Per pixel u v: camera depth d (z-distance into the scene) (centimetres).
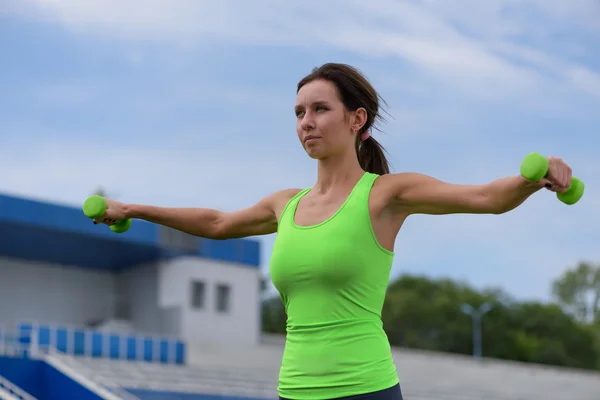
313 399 335
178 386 2064
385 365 337
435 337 6819
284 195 377
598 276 8506
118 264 3266
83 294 3247
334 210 346
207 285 3291
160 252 3078
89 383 1891
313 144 351
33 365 1988
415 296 7038
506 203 318
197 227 393
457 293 7219
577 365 7019
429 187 337
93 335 2445
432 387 3019
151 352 2592
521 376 3553
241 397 2130
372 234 338
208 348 3077
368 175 351
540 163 300
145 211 394
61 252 3033
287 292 345
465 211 330
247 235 395
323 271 333
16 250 2991
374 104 361
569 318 7238
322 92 351
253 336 3375
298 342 341
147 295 3222
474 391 3062
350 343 333
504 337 6831
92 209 386
